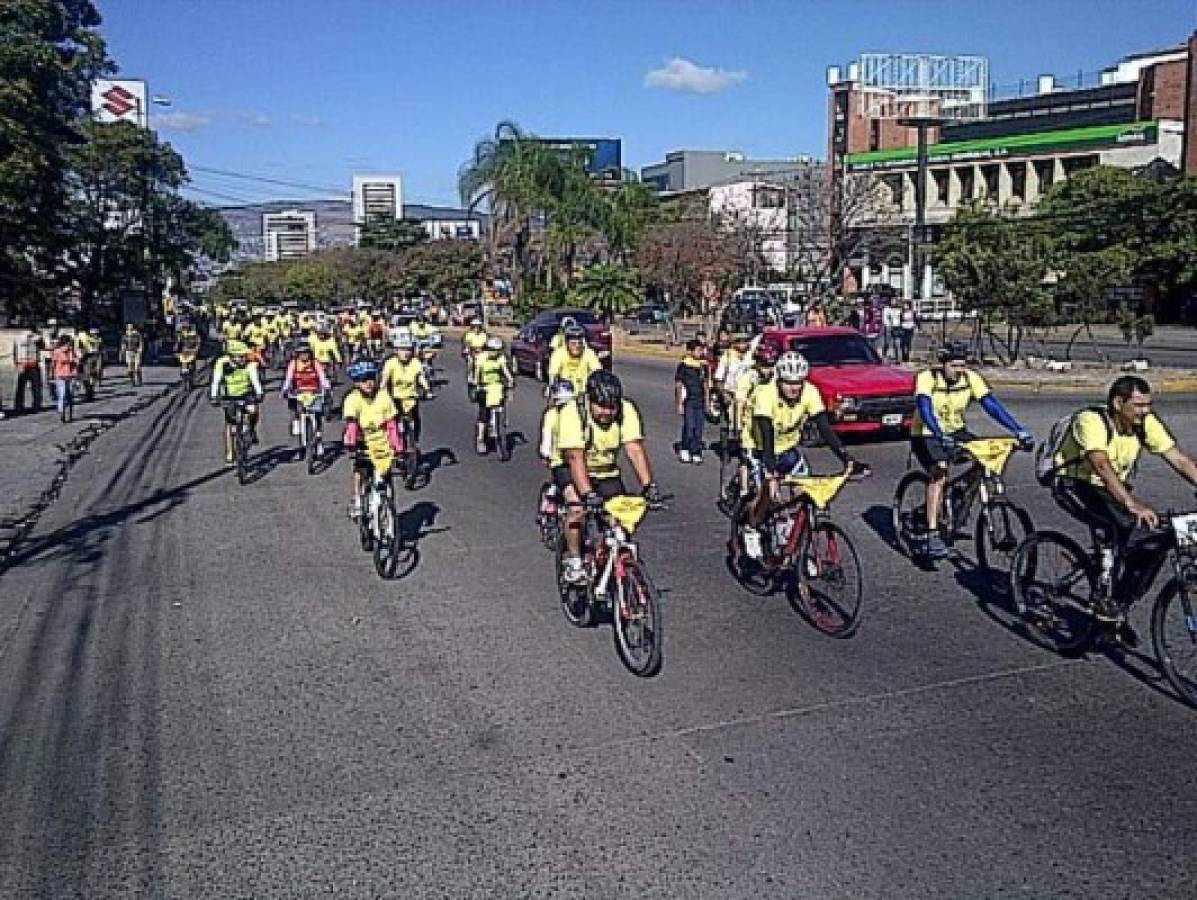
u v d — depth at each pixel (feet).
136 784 18.33
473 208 189.67
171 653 25.11
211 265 411.95
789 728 19.89
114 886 15.21
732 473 40.34
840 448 27.35
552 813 16.92
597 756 18.90
